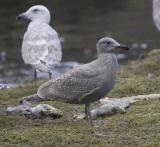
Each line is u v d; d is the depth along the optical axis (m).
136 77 17.98
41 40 16.53
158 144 11.88
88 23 33.97
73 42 30.38
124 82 17.03
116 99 15.31
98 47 13.21
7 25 33.62
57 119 13.92
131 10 36.50
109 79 12.95
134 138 12.27
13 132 12.72
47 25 17.09
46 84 13.29
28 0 38.34
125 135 12.47
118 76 18.25
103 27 32.94
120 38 30.70
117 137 12.35
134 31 31.89
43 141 12.11
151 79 17.27
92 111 14.06
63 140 12.13
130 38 30.66
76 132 12.62
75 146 11.88
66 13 36.31
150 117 13.30
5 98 16.48
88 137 12.30
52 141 12.09
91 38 30.98
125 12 36.12
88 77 13.00
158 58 19.84
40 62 16.19
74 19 34.94
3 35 31.86
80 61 27.20
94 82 12.91
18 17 17.84
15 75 24.88
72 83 13.06
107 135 12.49
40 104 15.01
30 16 17.75
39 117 13.98
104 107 14.11
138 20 34.12
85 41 30.48
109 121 13.43
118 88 16.47
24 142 12.17
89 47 29.48
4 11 36.34
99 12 36.41
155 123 13.02
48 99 13.16
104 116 13.97
